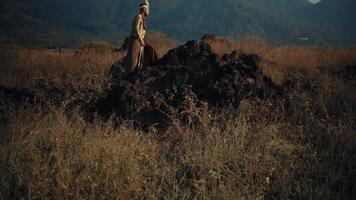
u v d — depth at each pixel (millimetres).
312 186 4938
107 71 10609
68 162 5051
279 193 4785
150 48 9602
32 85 9633
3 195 4496
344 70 10000
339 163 5453
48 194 4539
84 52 14703
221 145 5746
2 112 7414
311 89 8312
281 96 7668
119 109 7531
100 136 6090
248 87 7707
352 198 4727
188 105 7352
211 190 4883
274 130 6305
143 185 4852
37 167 4902
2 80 9797
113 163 5062
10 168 4883
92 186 4520
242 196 4570
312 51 13062
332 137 6078
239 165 5426
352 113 7102
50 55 13445
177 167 5449
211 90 7664
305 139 6293
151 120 7230
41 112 6949
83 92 8586
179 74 8297
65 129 6188
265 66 9258
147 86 8234
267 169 5219
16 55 12734
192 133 6227
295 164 5312
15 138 5938
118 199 4504
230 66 8016
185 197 4668
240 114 6711
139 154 5531
